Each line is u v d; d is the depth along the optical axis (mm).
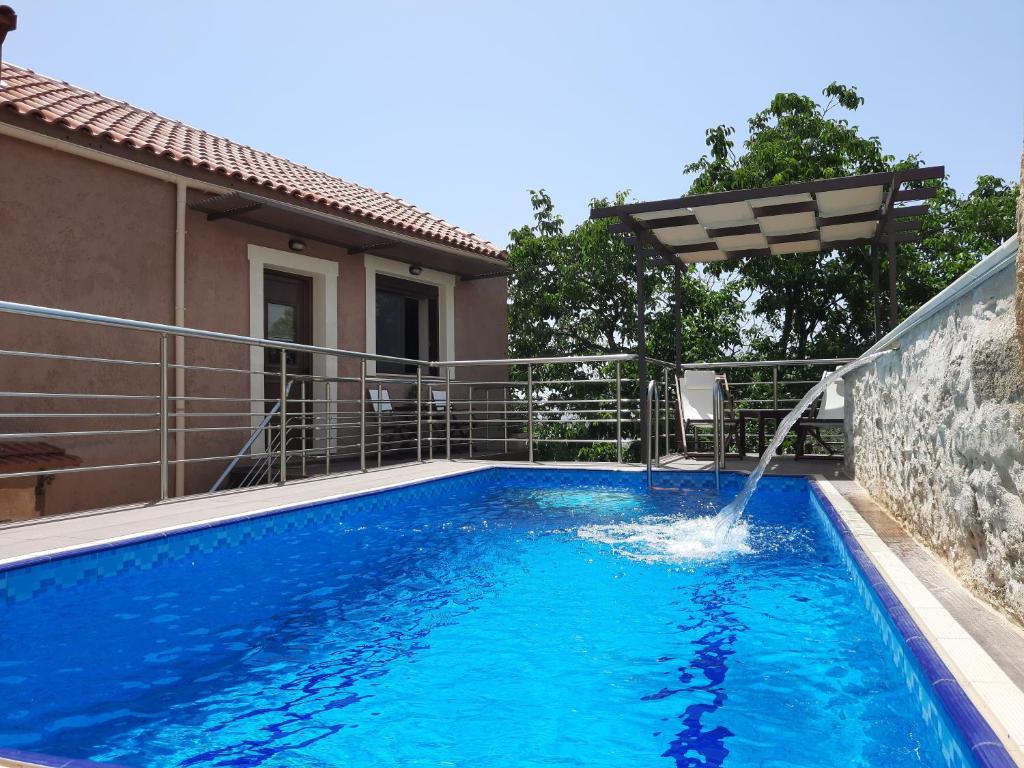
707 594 3613
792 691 2373
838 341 14852
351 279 9883
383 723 2166
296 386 9320
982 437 2543
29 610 3305
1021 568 2242
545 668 2627
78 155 6895
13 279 6438
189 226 7867
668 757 1919
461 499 6941
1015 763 1367
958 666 1925
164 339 5238
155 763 1920
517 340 16734
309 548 4770
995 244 15266
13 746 2027
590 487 7609
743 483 7281
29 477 6332
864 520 4484
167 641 2951
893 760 1875
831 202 7445
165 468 5301
